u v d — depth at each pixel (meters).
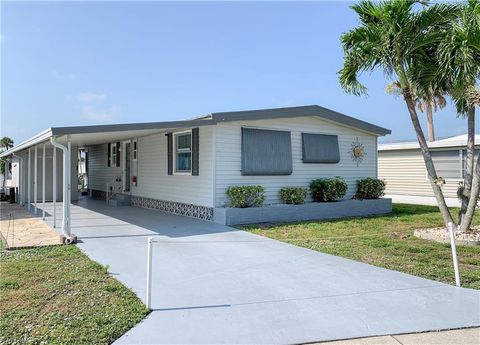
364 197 12.86
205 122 9.30
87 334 3.31
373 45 8.10
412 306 4.07
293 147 11.45
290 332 3.41
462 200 8.35
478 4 7.08
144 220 10.33
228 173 10.11
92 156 19.22
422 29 7.89
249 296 4.37
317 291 4.56
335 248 6.94
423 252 6.66
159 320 3.66
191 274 5.23
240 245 7.15
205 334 3.36
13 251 6.54
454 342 3.26
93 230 8.70
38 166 16.14
